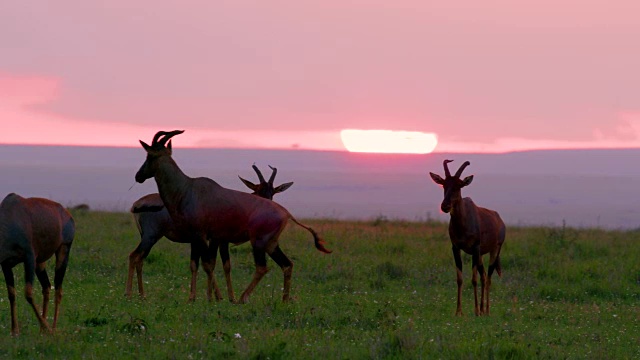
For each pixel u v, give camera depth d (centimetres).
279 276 7525
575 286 7469
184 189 6112
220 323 5069
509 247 9338
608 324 5747
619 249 9550
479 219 6028
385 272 7806
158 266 7638
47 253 4628
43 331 4575
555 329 5422
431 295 6950
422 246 9569
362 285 7281
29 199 4588
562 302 6862
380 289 7194
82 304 5644
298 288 7019
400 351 4328
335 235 10200
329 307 5912
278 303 5734
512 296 7062
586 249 9319
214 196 6125
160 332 4706
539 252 9112
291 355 4234
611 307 6575
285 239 9612
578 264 8350
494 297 6969
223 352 4231
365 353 4312
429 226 12988
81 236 9194
